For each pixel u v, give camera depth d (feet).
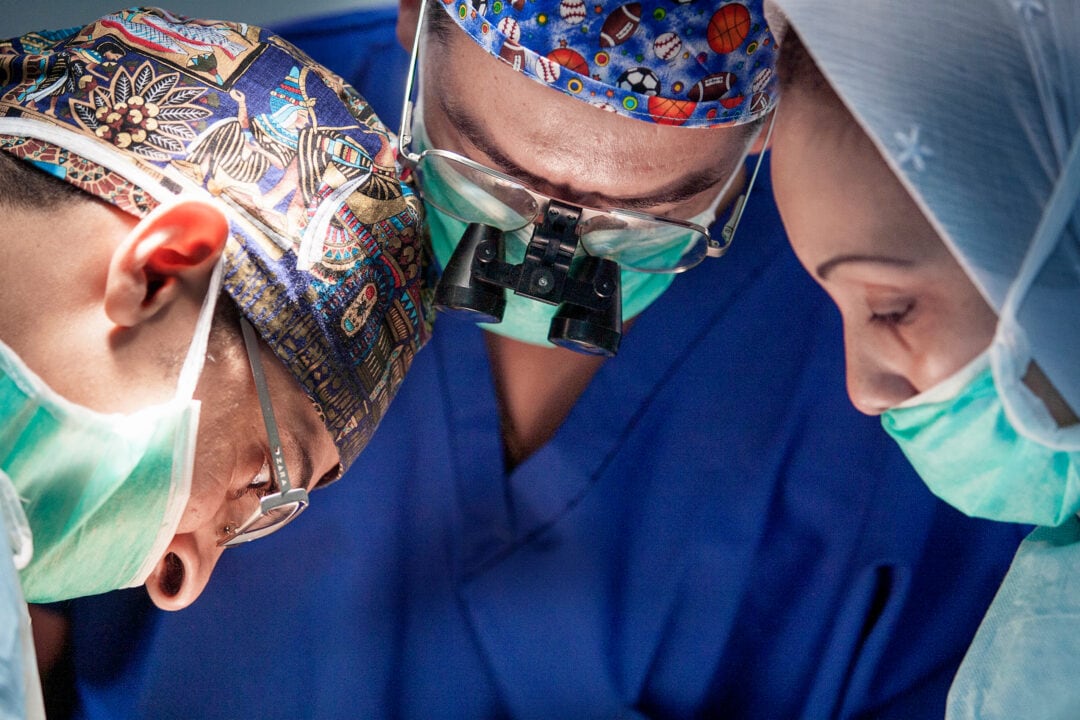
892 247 4.01
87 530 3.83
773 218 5.22
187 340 3.70
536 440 5.59
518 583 5.71
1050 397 3.70
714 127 4.09
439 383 5.51
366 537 5.68
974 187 3.44
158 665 5.69
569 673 5.75
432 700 5.75
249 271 3.76
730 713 5.76
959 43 3.44
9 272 3.50
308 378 3.92
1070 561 4.32
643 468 5.58
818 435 5.41
